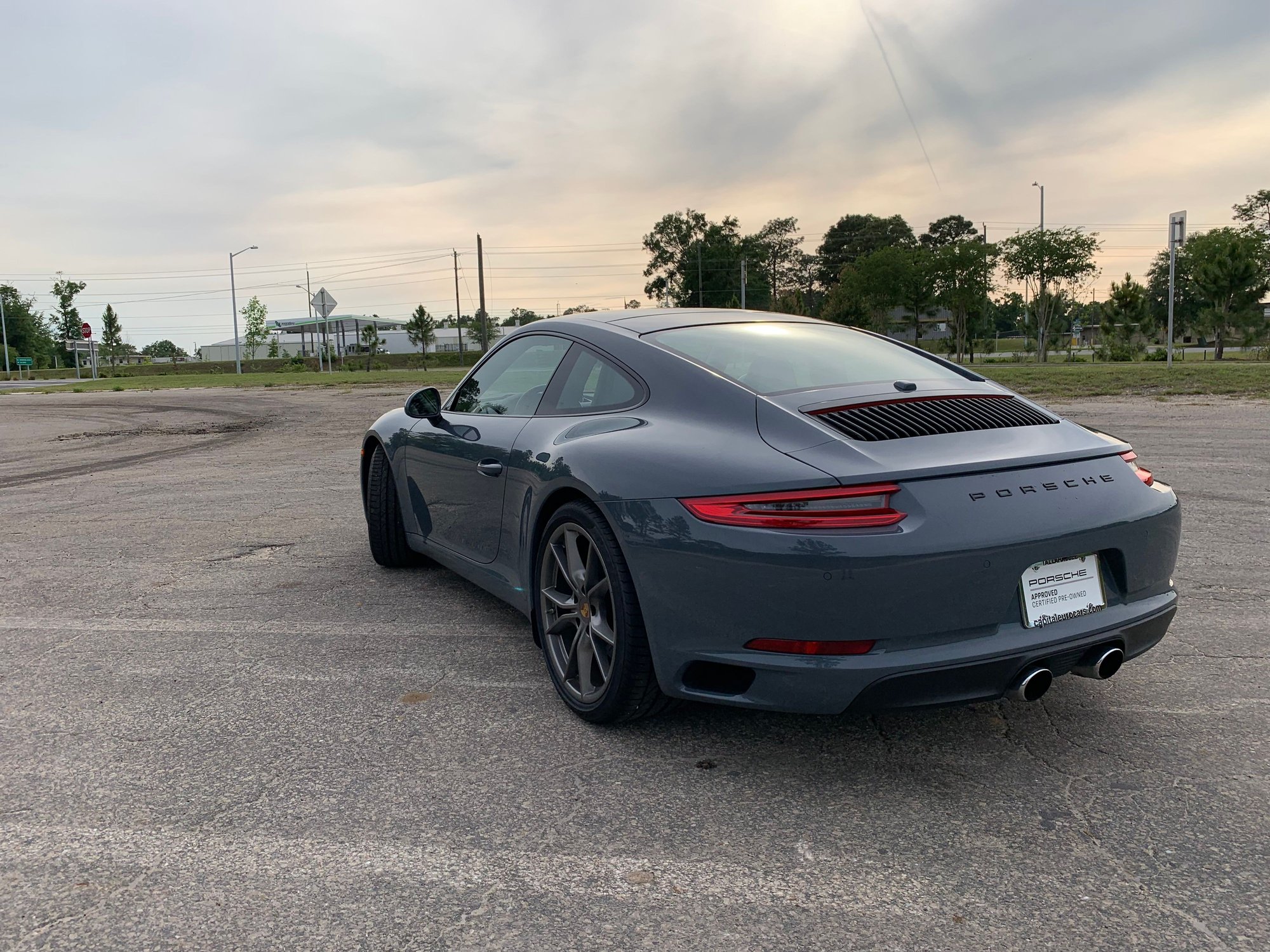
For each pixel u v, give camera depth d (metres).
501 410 3.40
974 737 2.56
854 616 2.04
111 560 4.92
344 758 2.47
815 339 3.10
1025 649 2.14
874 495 2.06
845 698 2.08
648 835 2.06
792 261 102.62
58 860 1.97
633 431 2.59
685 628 2.27
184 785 2.32
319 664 3.22
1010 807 2.17
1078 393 14.62
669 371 2.70
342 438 11.52
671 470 2.33
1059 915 1.75
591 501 2.57
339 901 1.82
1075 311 42.59
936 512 2.07
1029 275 38.69
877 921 1.73
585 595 2.63
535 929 1.72
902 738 2.56
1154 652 3.19
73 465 9.55
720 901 1.80
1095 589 2.30
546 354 3.31
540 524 2.87
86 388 34.88
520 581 3.07
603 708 2.56
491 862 1.96
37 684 3.05
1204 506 5.59
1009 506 2.15
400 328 115.62
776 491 2.12
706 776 2.36
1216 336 37.03
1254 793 2.21
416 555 4.56
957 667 2.07
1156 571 2.42
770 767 2.40
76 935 1.71
